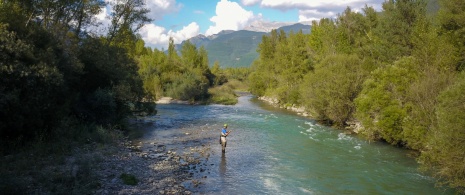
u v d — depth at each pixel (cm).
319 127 3631
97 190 1397
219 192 1557
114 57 3309
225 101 6938
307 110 4628
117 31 3506
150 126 3584
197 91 6938
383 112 2589
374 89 2781
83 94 2944
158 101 6712
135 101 3834
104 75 3064
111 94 2933
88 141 2328
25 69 1755
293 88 5791
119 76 3256
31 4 2322
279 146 2633
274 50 8556
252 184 1698
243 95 9900
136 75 3922
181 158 2167
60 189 1302
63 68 2247
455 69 2697
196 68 9950
